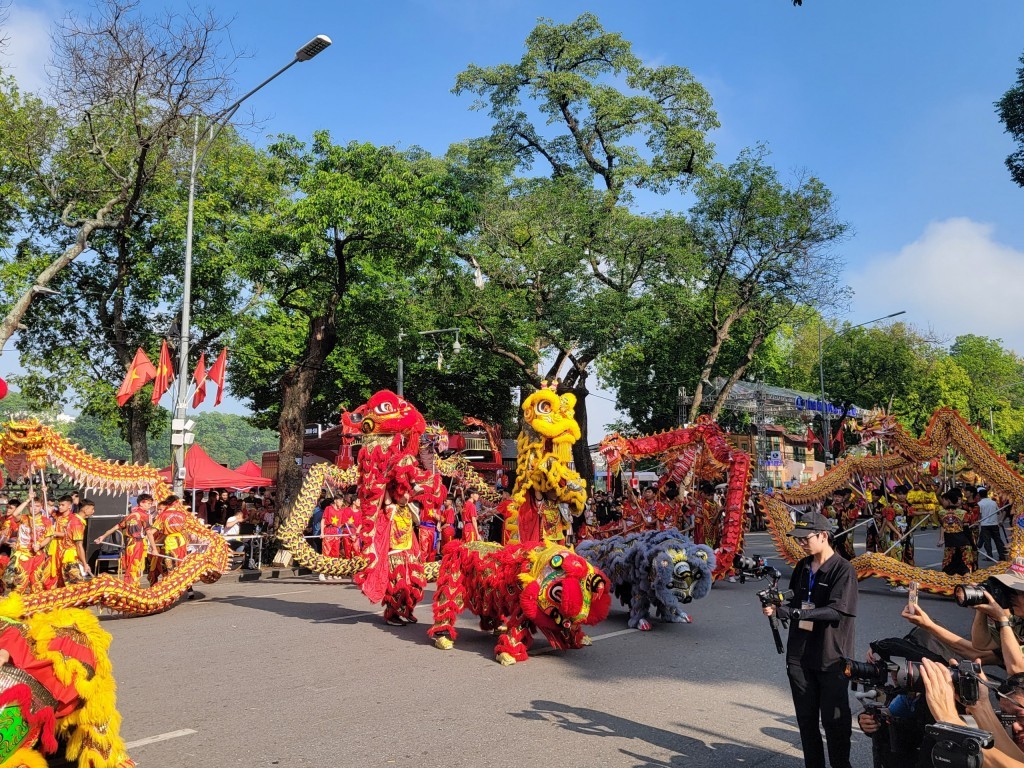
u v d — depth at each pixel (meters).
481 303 28.36
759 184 32.31
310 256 19.72
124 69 18.89
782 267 33.41
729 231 33.09
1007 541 15.78
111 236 24.23
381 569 10.66
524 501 11.02
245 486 21.88
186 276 17.56
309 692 7.20
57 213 23.66
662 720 6.41
